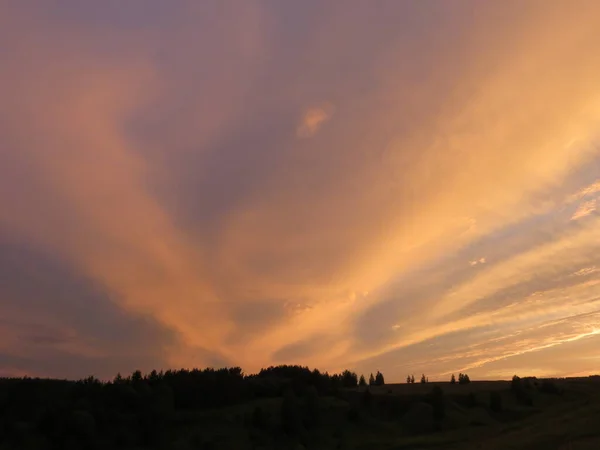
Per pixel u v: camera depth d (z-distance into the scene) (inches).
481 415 3964.1
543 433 2866.6
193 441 3270.2
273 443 3388.3
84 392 3617.1
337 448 3324.3
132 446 3100.4
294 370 5073.8
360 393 4571.9
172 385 4020.7
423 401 4185.5
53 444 2947.8
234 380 4296.3
